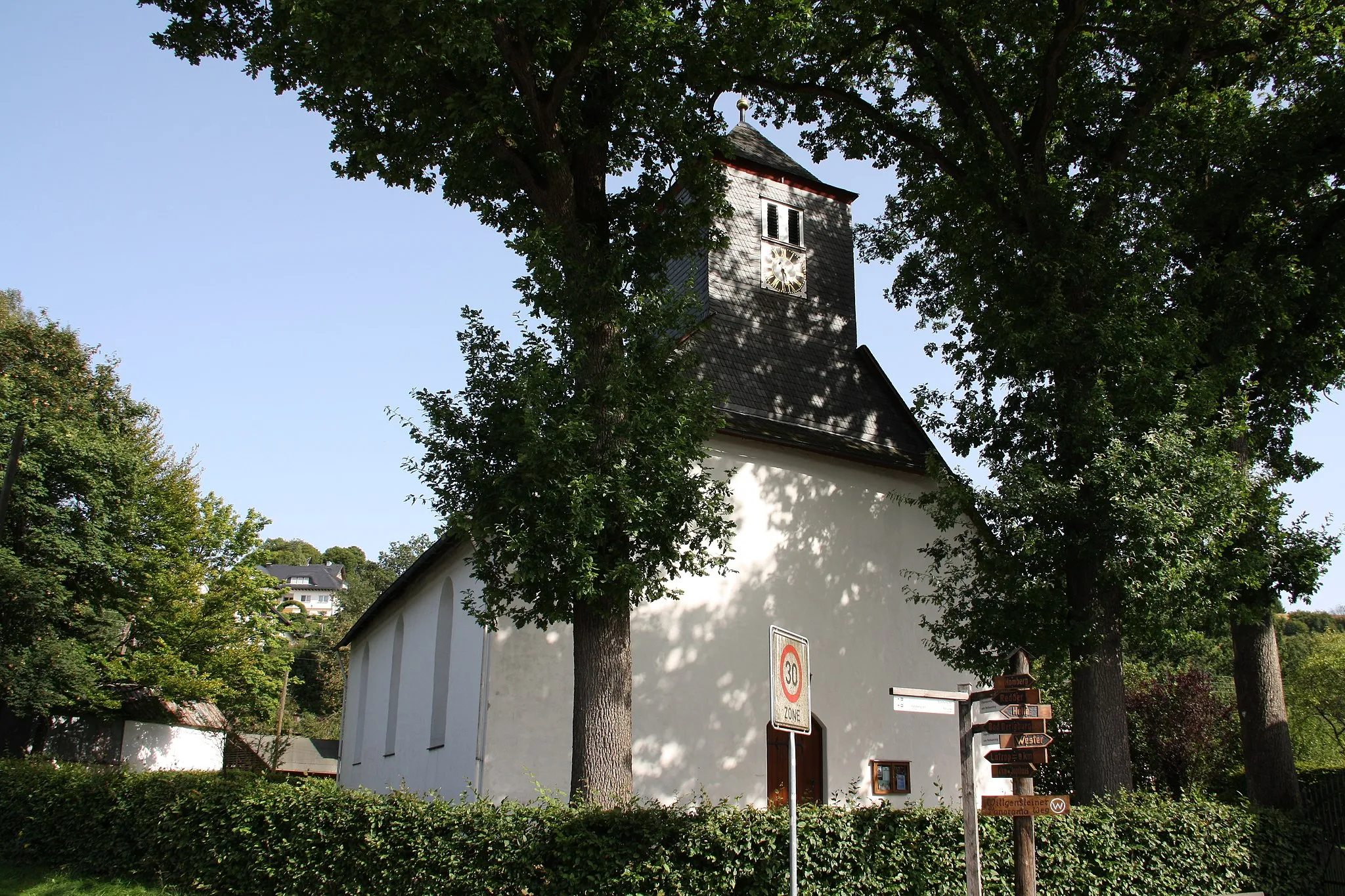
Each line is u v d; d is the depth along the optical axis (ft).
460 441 40.98
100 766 60.13
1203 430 48.83
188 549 101.19
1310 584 53.11
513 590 41.11
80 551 93.81
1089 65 57.36
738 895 33.73
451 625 64.23
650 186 48.24
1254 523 52.80
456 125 44.47
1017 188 56.08
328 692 231.91
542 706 50.78
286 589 106.63
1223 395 57.26
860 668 60.64
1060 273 50.47
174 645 96.68
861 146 63.36
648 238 45.39
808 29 51.72
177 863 46.01
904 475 67.15
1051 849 39.27
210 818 44.96
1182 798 46.06
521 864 33.58
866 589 62.54
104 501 98.27
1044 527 48.32
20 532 93.86
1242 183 59.26
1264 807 51.83
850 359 71.10
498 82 43.37
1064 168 59.57
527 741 49.90
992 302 55.21
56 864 53.01
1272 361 60.29
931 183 63.41
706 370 62.95
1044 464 49.85
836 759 58.03
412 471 41.29
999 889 36.83
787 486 61.46
